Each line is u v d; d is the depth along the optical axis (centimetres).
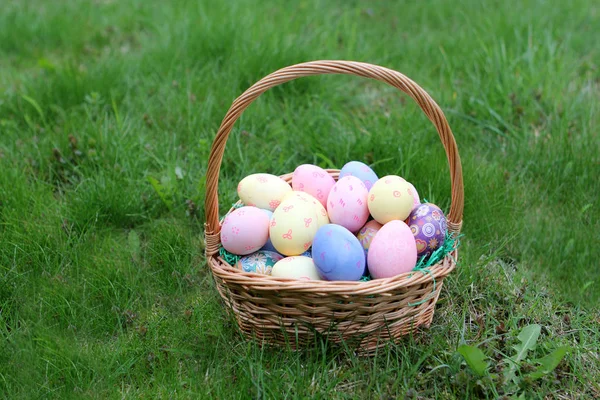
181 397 90
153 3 176
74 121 129
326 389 90
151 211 116
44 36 163
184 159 125
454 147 90
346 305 88
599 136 125
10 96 137
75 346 96
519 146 124
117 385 92
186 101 133
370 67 89
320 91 138
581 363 95
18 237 107
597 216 113
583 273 106
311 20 162
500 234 111
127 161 121
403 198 94
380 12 172
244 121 129
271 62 140
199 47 146
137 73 143
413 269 92
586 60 149
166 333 97
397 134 125
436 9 169
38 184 117
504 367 92
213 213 93
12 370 93
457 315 100
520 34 150
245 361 92
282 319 90
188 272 105
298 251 94
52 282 103
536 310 101
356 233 98
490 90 133
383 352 94
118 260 107
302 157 125
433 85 138
